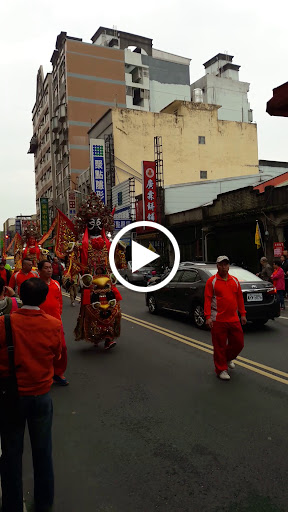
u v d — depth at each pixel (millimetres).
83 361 6691
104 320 7211
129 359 6730
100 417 4383
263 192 18531
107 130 34188
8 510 2580
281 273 12070
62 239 7387
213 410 4480
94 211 7316
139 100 46125
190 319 10562
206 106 36156
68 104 41656
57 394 5137
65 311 12531
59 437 3924
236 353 5754
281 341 7875
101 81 42969
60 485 3094
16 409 2598
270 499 2855
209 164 35938
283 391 5023
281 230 17719
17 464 2613
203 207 22656
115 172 32844
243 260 20672
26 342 2631
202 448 3629
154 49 50375
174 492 2971
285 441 3723
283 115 3094
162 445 3709
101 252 7336
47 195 54281
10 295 4578
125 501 2875
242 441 3740
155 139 30922
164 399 4859
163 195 27062
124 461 3439
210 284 5633
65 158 44188
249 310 8680
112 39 47281
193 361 6520
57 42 44969
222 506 2791
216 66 52938
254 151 37656
